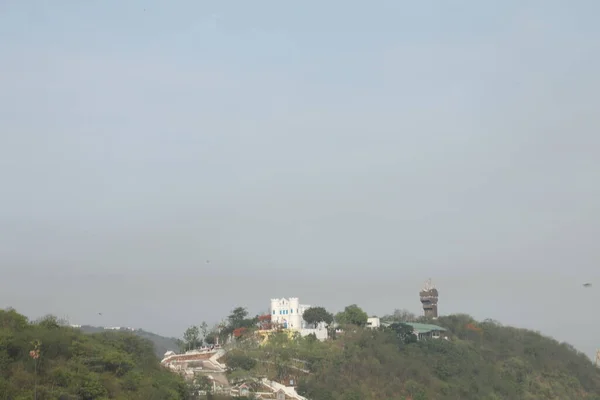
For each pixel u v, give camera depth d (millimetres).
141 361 167000
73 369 136875
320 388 199000
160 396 144500
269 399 188250
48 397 122125
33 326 152125
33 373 129125
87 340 156125
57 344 144250
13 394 119375
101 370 144250
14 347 134625
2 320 147500
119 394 137250
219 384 195500
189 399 166250
